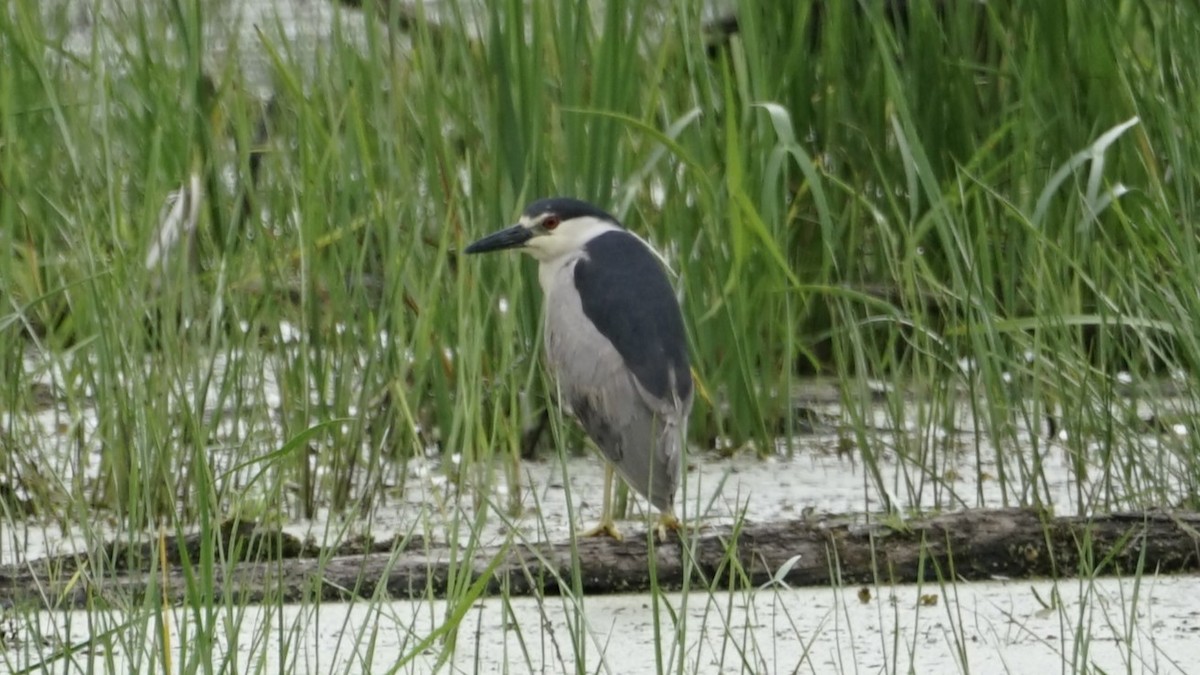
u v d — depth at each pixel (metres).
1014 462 11.24
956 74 13.01
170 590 8.43
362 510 10.30
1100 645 7.84
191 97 11.70
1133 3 12.16
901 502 10.45
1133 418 10.66
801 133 12.95
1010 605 8.45
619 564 8.80
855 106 13.12
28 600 7.91
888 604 8.49
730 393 11.95
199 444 6.78
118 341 9.93
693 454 11.95
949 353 12.08
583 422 10.09
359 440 10.53
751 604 8.51
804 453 11.88
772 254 10.70
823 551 8.82
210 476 9.01
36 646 7.29
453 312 11.43
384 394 11.18
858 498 10.63
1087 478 10.49
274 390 12.46
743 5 11.55
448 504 10.07
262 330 12.64
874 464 10.19
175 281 11.01
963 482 10.91
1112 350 10.81
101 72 11.37
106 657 6.85
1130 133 12.01
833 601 8.57
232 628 7.01
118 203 11.52
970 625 8.16
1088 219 10.27
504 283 11.77
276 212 12.36
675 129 10.78
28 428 10.91
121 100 12.81
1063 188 12.54
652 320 9.98
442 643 7.92
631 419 9.76
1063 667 7.24
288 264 11.80
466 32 11.55
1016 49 12.88
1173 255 10.53
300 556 8.98
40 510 10.12
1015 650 7.79
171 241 11.62
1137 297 10.26
